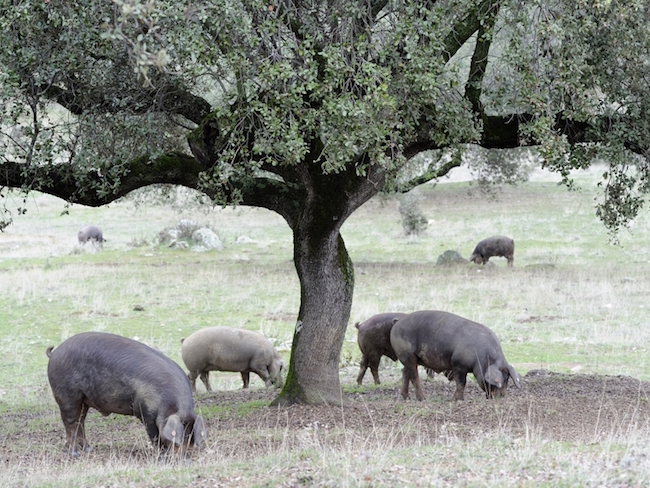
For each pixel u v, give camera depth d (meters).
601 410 45.31
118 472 31.64
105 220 188.38
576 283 107.62
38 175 43.94
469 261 128.75
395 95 40.03
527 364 68.69
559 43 38.03
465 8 38.72
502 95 41.34
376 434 37.78
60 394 36.91
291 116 37.03
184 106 47.62
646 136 43.47
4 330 86.00
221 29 35.44
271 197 50.03
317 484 27.11
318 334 48.62
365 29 38.75
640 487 24.89
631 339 78.25
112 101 45.59
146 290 107.06
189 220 155.12
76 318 91.38
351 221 180.88
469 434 39.16
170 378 35.31
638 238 147.62
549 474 27.17
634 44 39.91
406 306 94.69
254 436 39.59
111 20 34.88
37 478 31.53
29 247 151.00
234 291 106.25
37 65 39.84
